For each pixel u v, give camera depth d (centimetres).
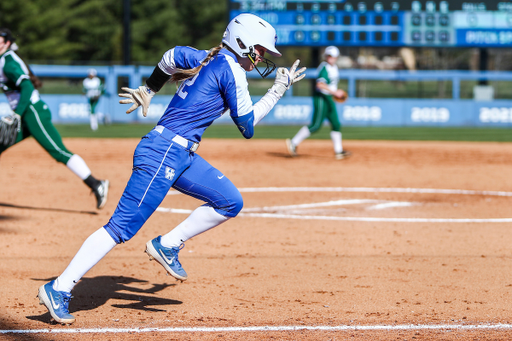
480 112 8431
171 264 1579
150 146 1433
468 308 1623
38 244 2289
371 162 4759
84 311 1577
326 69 4775
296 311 1595
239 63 1492
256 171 4241
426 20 8062
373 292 1764
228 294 1741
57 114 8356
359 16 8006
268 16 7988
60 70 8588
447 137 6900
